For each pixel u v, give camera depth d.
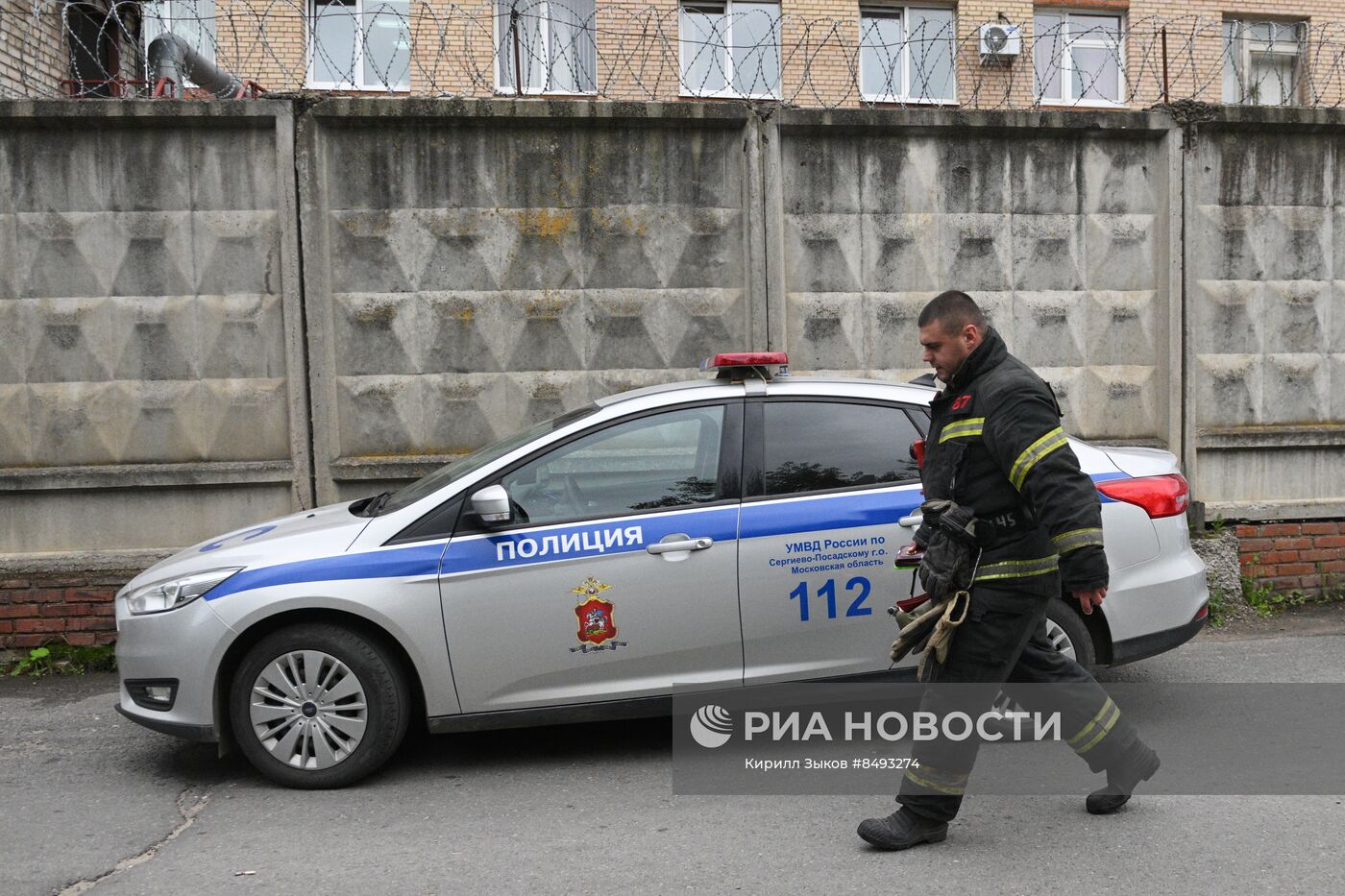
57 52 8.67
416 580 4.42
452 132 6.95
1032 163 7.40
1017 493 3.58
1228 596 7.27
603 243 7.08
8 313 6.72
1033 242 7.42
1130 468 5.03
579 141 7.04
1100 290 7.50
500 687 4.48
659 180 7.11
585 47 11.48
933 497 3.70
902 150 7.28
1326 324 7.67
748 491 4.65
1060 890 3.40
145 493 6.79
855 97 12.15
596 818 4.11
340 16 11.22
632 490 4.64
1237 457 7.58
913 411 4.84
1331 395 7.71
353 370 6.95
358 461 6.89
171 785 4.61
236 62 8.56
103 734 5.34
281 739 4.46
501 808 4.25
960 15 12.59
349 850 3.86
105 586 6.61
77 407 6.77
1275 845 3.71
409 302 6.97
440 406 7.00
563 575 4.48
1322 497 7.65
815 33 12.20
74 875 3.67
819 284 7.27
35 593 6.57
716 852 3.77
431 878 3.60
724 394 4.78
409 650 4.40
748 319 7.15
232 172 6.81
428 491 4.74
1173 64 12.32
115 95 9.34
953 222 7.35
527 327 7.05
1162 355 7.50
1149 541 4.89
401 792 4.45
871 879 3.51
